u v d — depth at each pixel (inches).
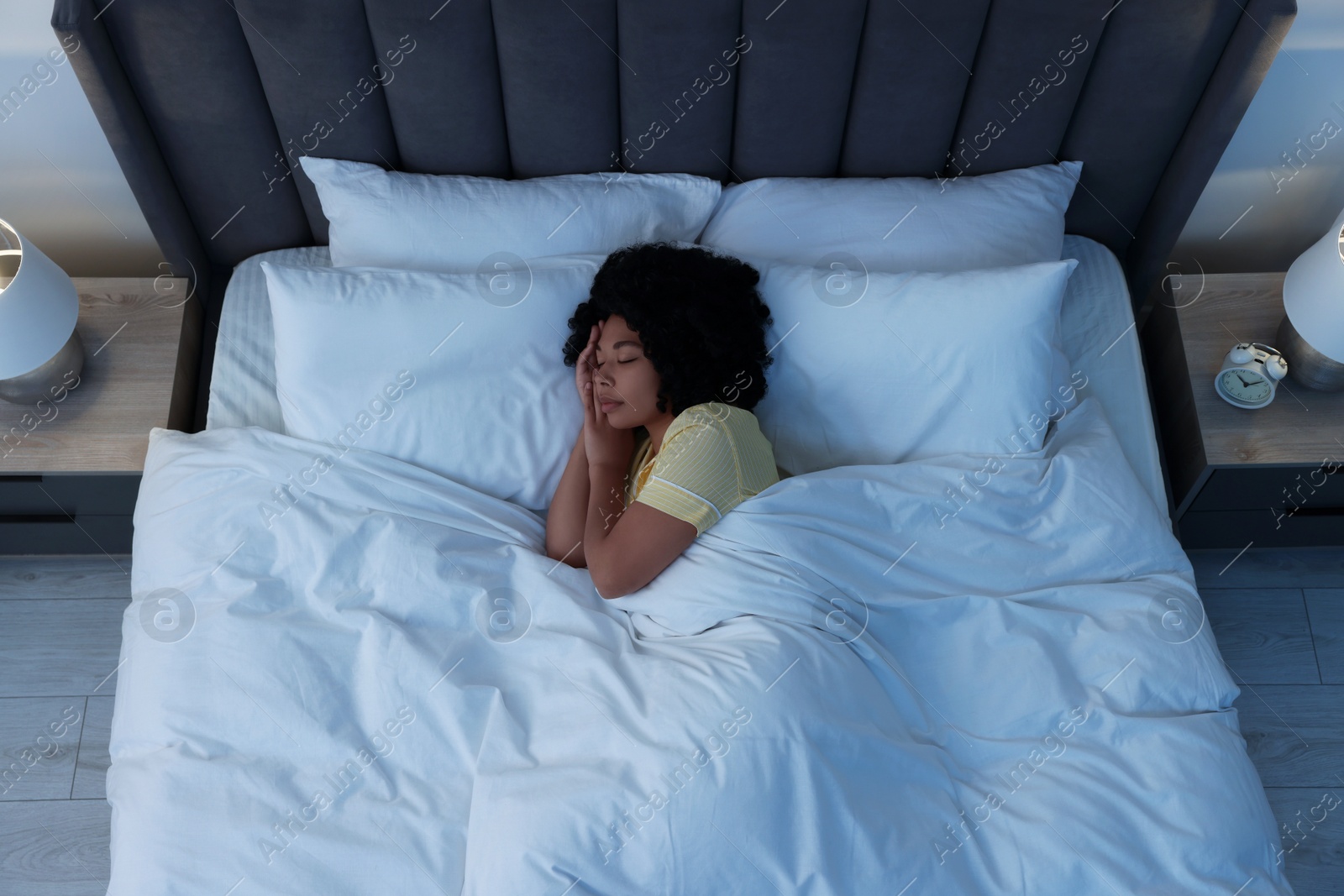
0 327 59.8
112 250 78.1
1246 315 72.1
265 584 54.7
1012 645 54.5
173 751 49.7
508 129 68.8
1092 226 75.9
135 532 58.8
